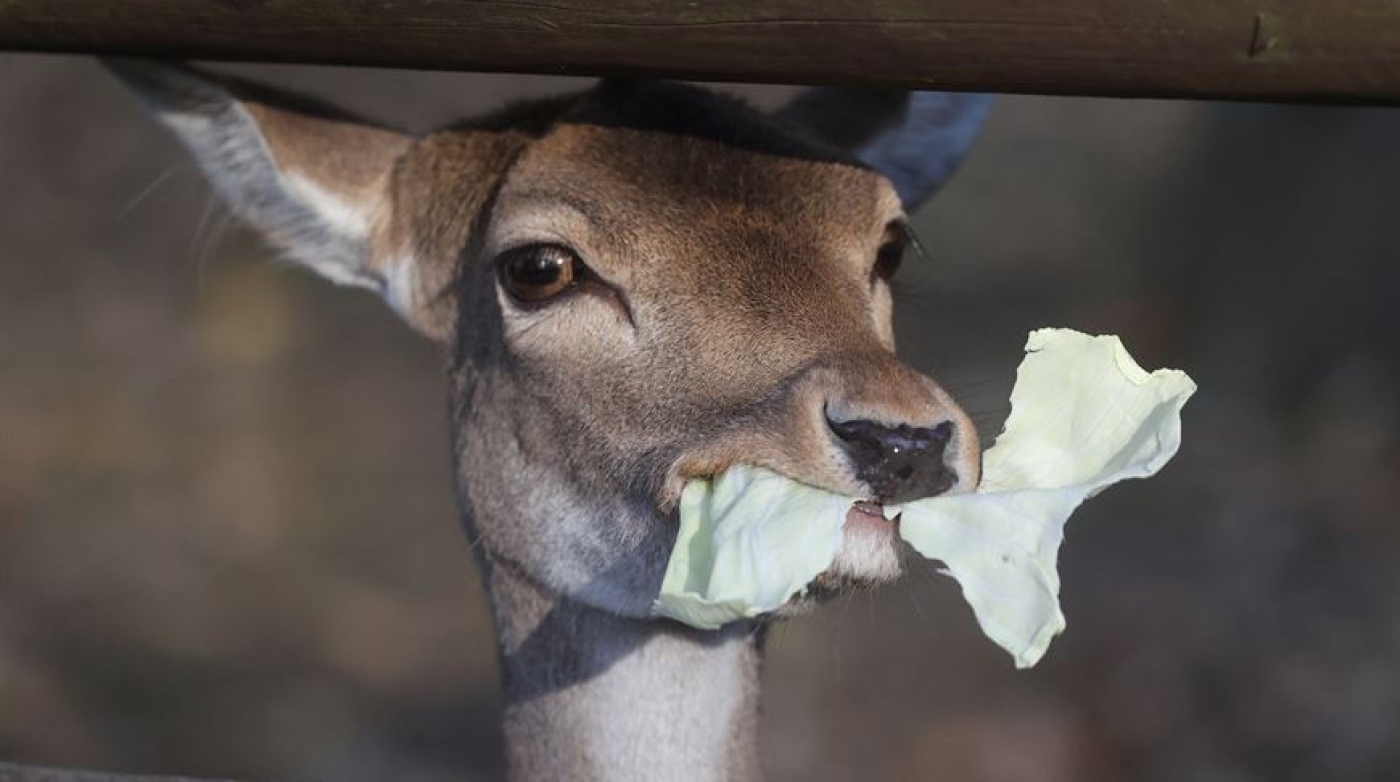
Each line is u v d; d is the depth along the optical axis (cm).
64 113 2039
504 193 652
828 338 593
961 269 1978
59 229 2006
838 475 554
